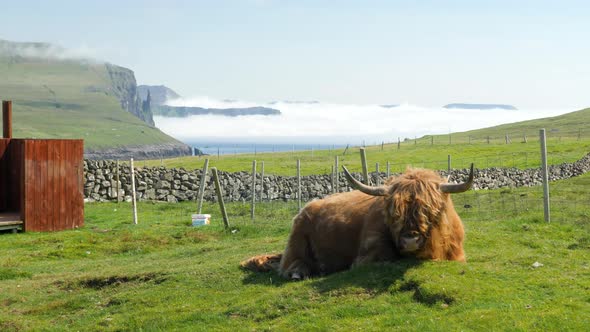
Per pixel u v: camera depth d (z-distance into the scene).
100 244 20.86
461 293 9.64
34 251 20.36
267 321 10.21
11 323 12.09
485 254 12.86
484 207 26.31
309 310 10.17
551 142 89.38
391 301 9.92
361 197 12.66
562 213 21.08
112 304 12.76
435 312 9.30
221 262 14.91
